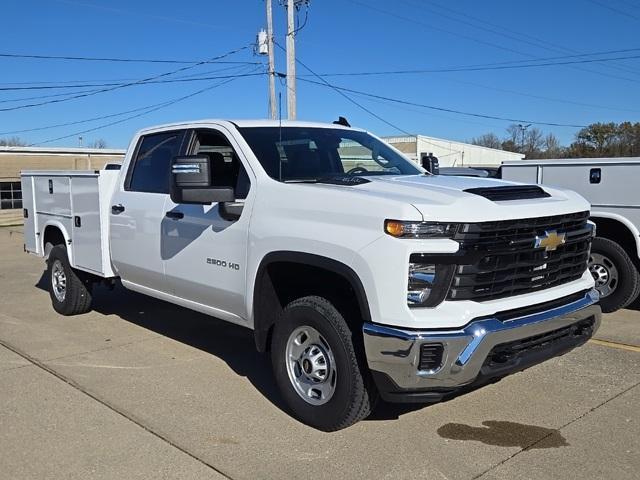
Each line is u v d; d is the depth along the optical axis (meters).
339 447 4.15
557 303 4.29
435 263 3.74
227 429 4.46
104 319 7.66
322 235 4.14
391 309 3.76
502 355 3.89
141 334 6.96
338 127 5.84
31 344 6.62
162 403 4.95
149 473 3.87
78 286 7.59
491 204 3.96
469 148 53.78
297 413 4.50
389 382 3.85
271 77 23.06
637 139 63.28
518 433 4.32
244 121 5.38
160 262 5.77
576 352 6.05
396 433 4.34
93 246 6.80
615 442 4.18
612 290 7.23
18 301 8.99
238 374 5.62
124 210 6.25
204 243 5.21
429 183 4.48
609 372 5.50
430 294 3.76
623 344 6.28
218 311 5.30
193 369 5.77
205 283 5.24
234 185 5.11
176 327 7.25
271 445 4.20
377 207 3.89
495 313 3.88
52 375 5.63
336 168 5.30
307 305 4.32
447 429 4.40
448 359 3.71
